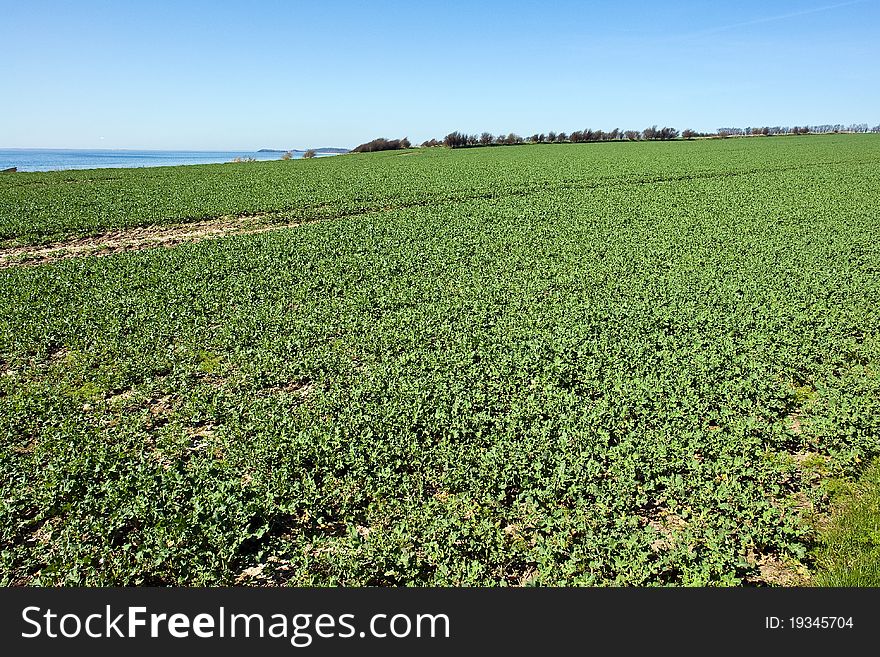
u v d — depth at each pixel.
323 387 10.24
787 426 8.45
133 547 6.53
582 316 13.12
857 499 6.93
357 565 6.21
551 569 6.12
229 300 14.86
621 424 8.66
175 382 10.32
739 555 6.12
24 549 6.53
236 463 8.00
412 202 31.42
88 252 21.45
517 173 43.44
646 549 6.42
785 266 16.69
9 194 35.59
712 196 30.95
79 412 9.41
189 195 34.50
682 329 12.20
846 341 11.11
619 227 23.52
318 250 20.12
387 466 7.77
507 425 8.74
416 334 12.33
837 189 32.41
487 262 18.41
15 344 11.98
